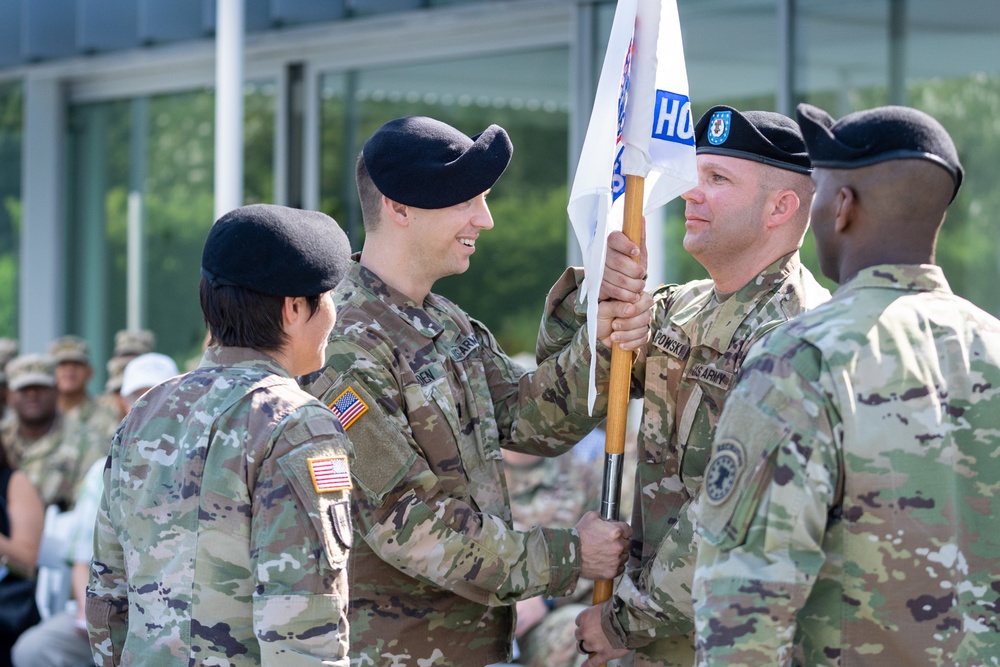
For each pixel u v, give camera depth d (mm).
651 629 4152
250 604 3406
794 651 3260
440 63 10758
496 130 4410
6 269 13836
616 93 4160
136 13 11961
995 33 7945
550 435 4688
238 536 3400
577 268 4672
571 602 7547
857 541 3152
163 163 12812
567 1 9688
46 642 8242
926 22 8133
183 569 3438
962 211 8188
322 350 3783
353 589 4211
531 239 10227
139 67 12703
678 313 4438
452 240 4375
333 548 3363
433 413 4293
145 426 3631
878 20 8281
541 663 7297
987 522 3246
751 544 3131
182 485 3480
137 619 3539
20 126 13555
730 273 4297
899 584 3146
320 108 11484
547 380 4637
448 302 4715
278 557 3318
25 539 8641
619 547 4344
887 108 3332
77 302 13477
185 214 12656
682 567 4035
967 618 3203
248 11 11109
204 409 3525
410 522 4113
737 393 3246
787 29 8539
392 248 4410
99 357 13320
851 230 3334
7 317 13812
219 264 3604
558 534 4324
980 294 8148
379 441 4137
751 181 4188
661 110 4238
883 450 3139
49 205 13391
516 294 10297
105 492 3756
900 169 3238
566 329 4719
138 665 3475
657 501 4391
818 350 3184
